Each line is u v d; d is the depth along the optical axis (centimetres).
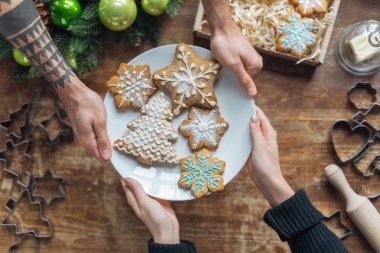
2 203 85
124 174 75
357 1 86
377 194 85
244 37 78
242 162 76
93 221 85
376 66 83
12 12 57
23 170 85
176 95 75
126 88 75
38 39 62
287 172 86
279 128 86
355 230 85
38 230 85
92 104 70
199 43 86
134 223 85
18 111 85
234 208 85
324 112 86
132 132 75
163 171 76
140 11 81
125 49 85
